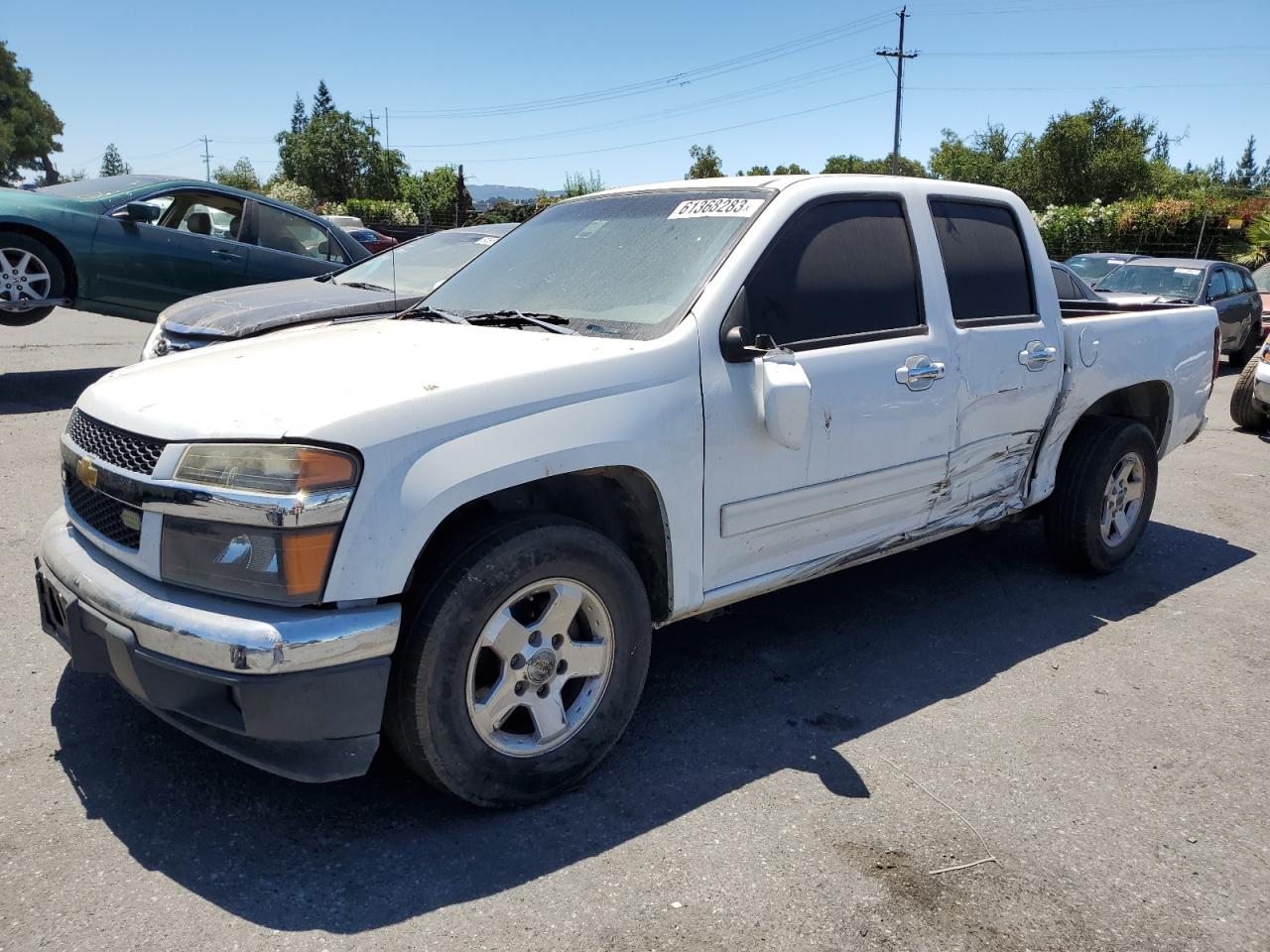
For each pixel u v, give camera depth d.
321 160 64.50
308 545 2.46
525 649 2.85
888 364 3.71
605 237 3.84
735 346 3.23
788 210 3.53
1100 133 54.41
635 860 2.71
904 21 47.34
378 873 2.61
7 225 8.45
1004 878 2.69
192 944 2.33
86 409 3.02
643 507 3.16
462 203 42.97
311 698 2.47
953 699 3.77
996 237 4.34
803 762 3.27
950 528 4.20
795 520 3.53
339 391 2.70
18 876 2.54
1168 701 3.81
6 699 3.46
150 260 9.02
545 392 2.85
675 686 3.81
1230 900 2.63
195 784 2.99
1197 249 27.58
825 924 2.47
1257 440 9.20
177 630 2.48
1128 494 5.18
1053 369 4.46
